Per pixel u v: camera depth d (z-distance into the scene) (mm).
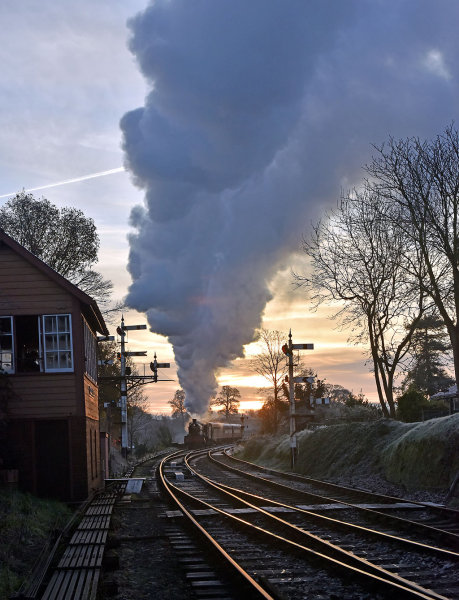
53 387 19375
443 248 28766
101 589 8797
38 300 19625
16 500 15297
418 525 12398
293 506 17172
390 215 31125
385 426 27172
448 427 20125
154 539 13141
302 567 9805
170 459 46594
